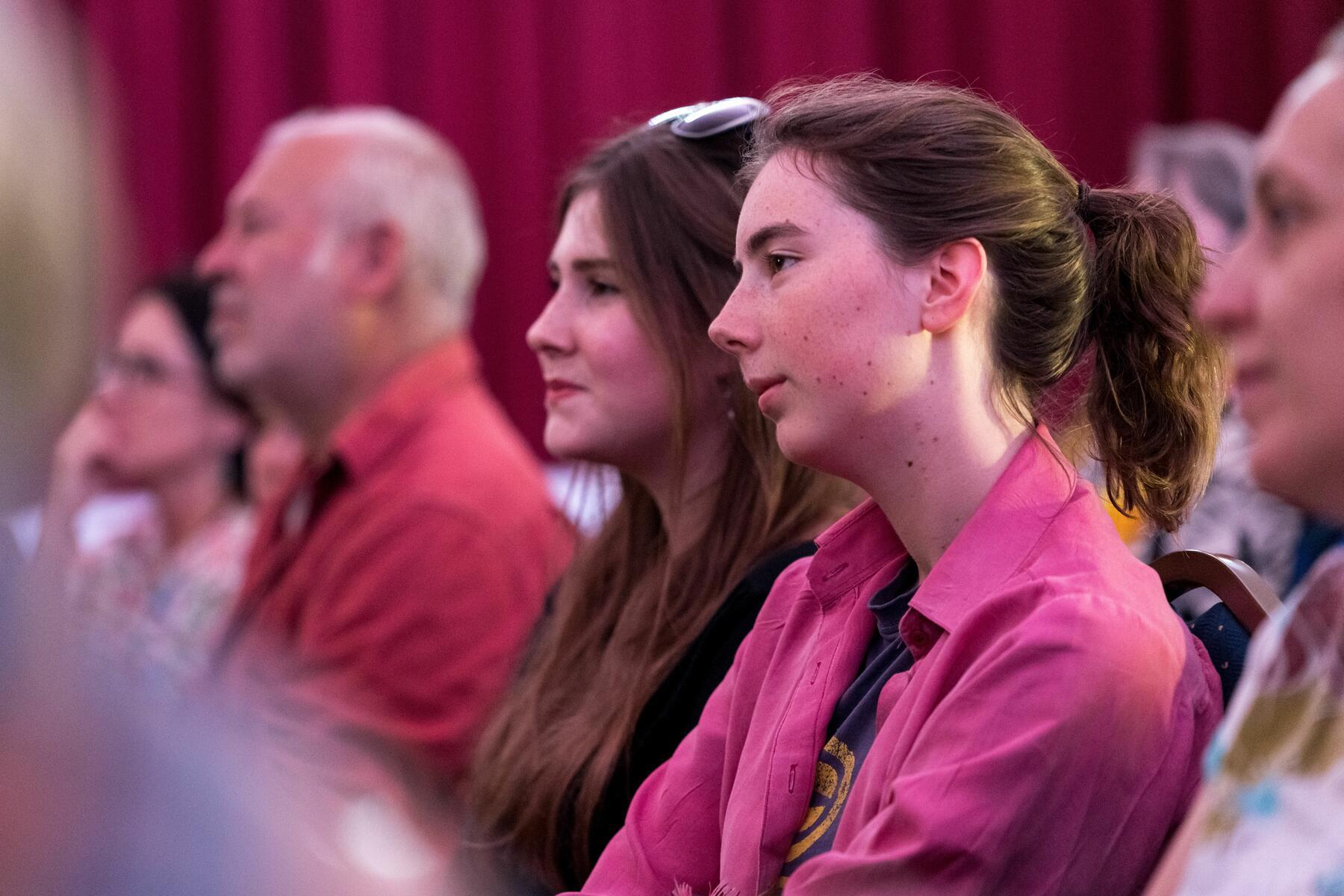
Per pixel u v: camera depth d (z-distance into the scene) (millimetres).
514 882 2479
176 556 4758
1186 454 1900
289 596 3654
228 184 6695
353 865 771
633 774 2373
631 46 6742
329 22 6691
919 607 1685
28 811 682
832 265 1692
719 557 2482
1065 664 1528
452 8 6754
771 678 1946
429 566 3475
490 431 3770
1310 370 1105
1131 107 6816
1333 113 1105
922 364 1697
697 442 2510
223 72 6711
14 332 744
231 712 794
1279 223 1135
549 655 2637
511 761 2537
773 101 1993
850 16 6750
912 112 1748
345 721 2670
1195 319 1871
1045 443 1766
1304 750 1304
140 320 4816
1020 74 6797
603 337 2496
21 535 986
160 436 4758
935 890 1489
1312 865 1262
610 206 2506
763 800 1808
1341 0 6719
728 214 2482
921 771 1545
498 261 6812
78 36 840
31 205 748
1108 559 1661
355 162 3977
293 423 4133
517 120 6746
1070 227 1801
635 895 1990
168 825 705
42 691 706
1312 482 1136
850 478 1774
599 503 2918
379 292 3977
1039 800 1498
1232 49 6836
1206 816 1353
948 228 1691
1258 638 1439
